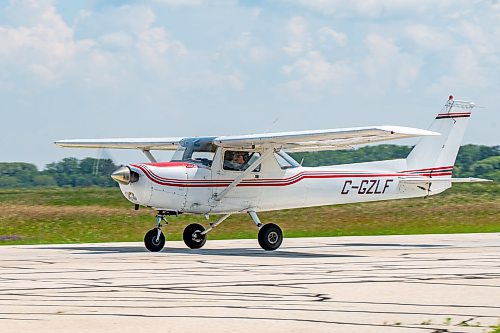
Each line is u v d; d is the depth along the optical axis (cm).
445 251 4078
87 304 2220
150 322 1964
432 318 2038
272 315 2064
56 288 2519
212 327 1909
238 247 4384
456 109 4656
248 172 4053
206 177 4012
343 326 1933
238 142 3975
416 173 4575
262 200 4184
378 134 3644
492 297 2355
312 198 4309
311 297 2352
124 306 2188
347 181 4388
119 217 6844
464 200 8738
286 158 4247
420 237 5394
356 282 2681
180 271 2997
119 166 4016
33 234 5553
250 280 2728
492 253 3922
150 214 7119
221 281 2697
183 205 3991
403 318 2034
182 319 2002
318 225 6594
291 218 7025
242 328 1903
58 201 8212
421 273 2953
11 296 2356
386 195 4506
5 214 6931
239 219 6769
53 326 1911
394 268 3131
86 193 9206
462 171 17750
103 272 2955
